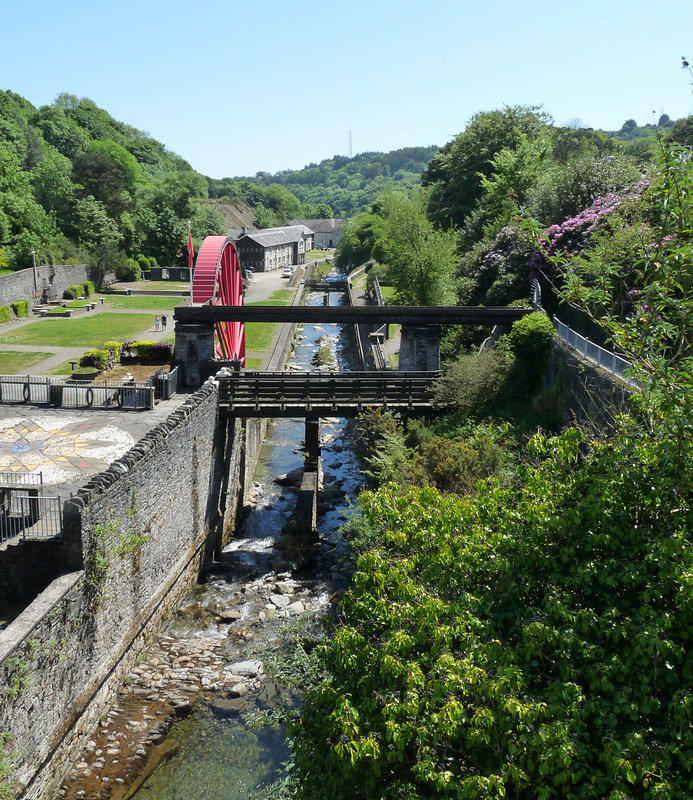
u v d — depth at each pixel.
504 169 58.16
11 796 13.34
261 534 29.67
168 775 16.00
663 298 10.71
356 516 23.58
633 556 9.92
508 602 10.69
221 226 119.62
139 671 19.59
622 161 43.59
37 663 14.52
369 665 10.66
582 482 10.91
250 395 30.02
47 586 16.52
